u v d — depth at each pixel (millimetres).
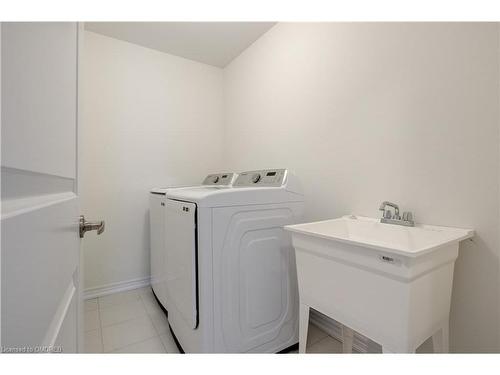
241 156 2730
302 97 1968
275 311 1481
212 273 1254
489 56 1039
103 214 2336
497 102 1021
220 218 1277
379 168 1444
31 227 369
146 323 1857
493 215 1033
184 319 1403
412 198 1293
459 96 1125
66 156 613
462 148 1118
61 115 557
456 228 1127
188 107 2818
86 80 2250
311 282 1171
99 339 1660
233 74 2848
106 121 2348
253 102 2527
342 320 1039
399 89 1344
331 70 1728
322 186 1802
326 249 1078
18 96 332
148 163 2566
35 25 393
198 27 2250
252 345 1384
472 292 1085
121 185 2424
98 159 2311
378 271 898
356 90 1565
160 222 2004
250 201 1381
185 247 1359
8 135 304
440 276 961
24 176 356
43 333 431
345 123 1637
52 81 485
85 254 2258
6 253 295
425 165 1243
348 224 1464
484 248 1055
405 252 788
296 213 1582
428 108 1229
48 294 456
